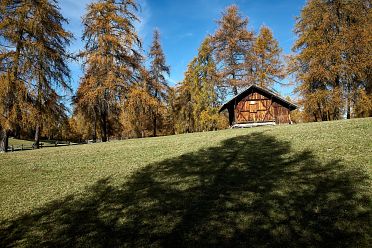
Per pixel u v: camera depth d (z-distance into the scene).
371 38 32.09
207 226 8.70
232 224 8.64
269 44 44.84
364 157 12.65
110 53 33.81
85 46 34.47
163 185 12.62
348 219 8.12
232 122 43.09
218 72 45.19
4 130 26.73
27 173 17.38
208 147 19.22
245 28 44.44
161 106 37.88
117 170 16.12
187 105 50.88
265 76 43.12
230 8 44.25
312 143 16.27
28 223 10.56
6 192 14.30
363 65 32.00
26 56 27.45
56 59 29.33
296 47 37.53
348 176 10.90
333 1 35.72
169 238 8.34
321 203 9.16
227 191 11.00
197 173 13.66
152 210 10.25
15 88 26.41
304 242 7.39
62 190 13.77
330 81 34.78
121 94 33.50
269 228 8.20
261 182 11.42
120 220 9.82
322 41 35.31
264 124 37.47
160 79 47.62
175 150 19.83
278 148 16.28
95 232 9.23
